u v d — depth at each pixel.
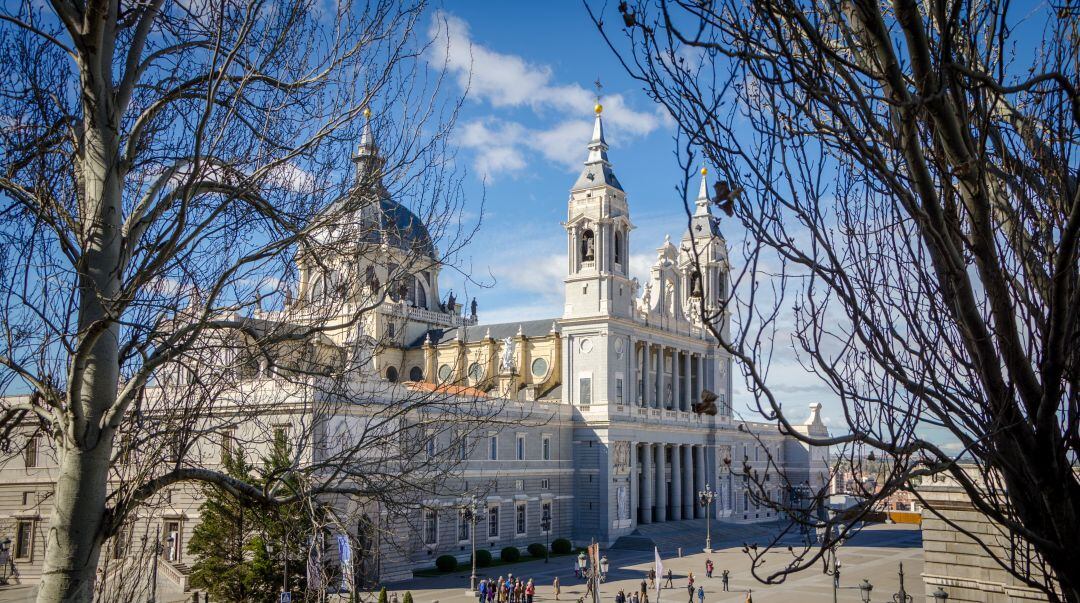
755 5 8.47
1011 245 9.67
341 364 16.17
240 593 36.97
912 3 7.85
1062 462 8.77
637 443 108.69
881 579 77.81
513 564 86.31
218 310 13.98
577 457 104.50
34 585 61.25
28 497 64.50
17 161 13.79
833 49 9.46
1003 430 8.75
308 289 16.50
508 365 105.50
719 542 111.25
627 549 101.38
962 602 35.53
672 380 122.12
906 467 9.30
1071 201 9.08
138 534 55.00
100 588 15.70
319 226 14.88
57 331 12.80
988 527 35.12
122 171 13.34
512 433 93.88
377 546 16.84
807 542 10.62
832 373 9.29
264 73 15.31
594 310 106.44
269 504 14.80
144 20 14.12
